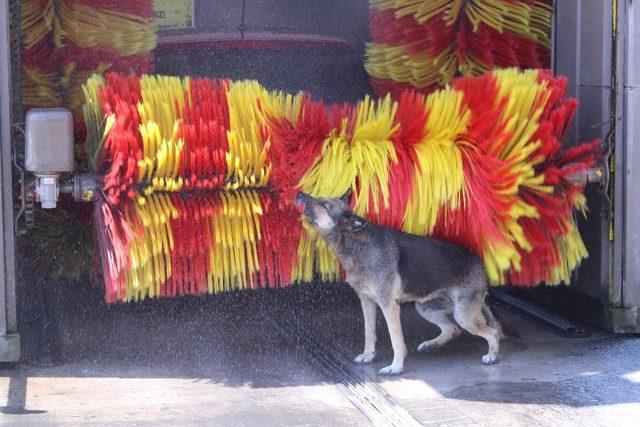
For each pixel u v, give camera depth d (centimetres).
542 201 645
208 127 623
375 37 823
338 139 640
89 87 636
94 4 730
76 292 748
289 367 638
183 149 616
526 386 604
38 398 591
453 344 673
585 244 697
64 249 693
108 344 671
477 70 764
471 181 634
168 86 636
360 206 632
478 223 634
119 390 603
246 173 629
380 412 573
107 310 729
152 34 757
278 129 635
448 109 647
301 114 644
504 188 628
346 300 756
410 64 782
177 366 639
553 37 730
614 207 675
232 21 952
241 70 855
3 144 610
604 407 576
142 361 646
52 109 610
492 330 636
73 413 573
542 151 640
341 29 927
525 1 760
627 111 672
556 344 671
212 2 947
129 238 606
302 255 643
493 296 759
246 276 647
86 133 684
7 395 595
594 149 668
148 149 613
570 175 654
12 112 625
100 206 620
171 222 622
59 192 620
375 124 644
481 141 640
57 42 715
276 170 631
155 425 560
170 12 941
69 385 610
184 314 728
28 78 710
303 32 874
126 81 636
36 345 668
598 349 661
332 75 861
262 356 654
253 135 630
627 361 640
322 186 632
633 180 674
